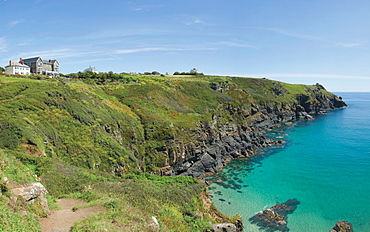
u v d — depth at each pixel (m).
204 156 53.53
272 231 30.81
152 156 46.62
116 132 45.22
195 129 55.78
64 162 31.39
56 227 14.82
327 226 31.67
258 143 72.19
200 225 24.42
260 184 45.16
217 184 45.81
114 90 66.75
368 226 31.31
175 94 73.94
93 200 20.33
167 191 31.02
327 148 68.38
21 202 14.86
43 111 38.06
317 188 42.59
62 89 46.84
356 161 56.34
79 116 41.44
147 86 72.75
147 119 53.66
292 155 62.91
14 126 30.75
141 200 24.25
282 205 36.81
